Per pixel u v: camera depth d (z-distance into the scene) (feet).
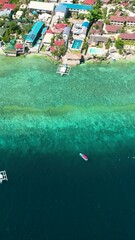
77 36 488.44
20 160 343.67
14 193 313.53
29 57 462.19
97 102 407.64
